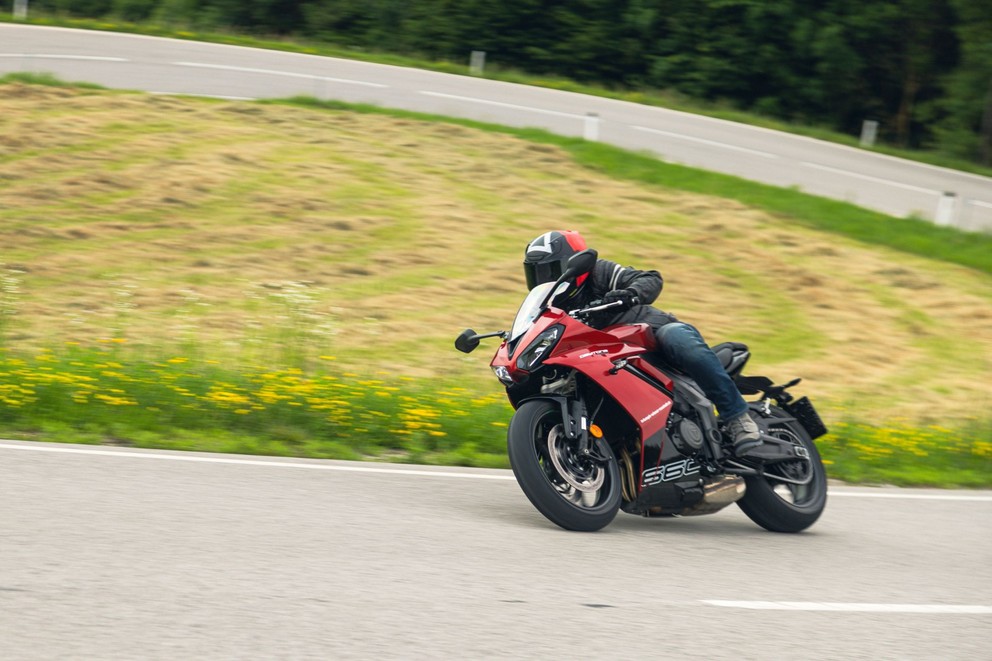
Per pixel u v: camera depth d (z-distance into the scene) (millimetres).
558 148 25656
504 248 19203
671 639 5211
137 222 18656
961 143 43750
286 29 48281
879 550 7770
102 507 6789
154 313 15094
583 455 7312
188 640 4605
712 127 33938
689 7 46500
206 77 30734
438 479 8852
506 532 7133
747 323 17234
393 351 14617
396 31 47312
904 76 48156
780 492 8617
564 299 7684
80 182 20047
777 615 5793
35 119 23109
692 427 7719
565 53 46906
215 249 17891
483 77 38219
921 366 16391
